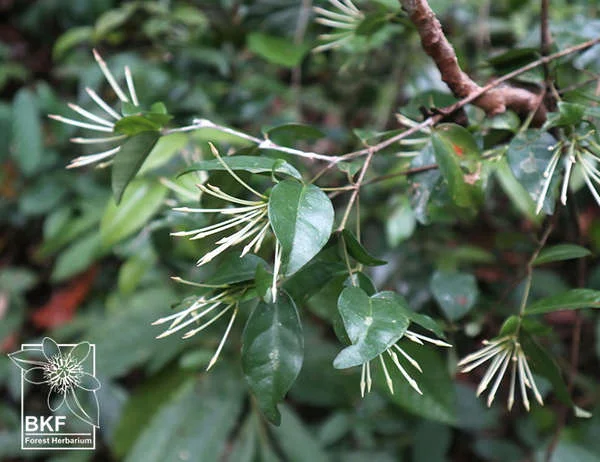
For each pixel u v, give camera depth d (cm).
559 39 70
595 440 98
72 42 112
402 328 51
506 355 59
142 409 99
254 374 53
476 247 99
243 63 114
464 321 77
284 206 50
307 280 56
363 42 76
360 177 55
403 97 106
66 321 129
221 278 54
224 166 52
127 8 109
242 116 106
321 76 113
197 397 97
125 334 102
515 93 61
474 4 101
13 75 140
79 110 58
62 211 126
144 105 106
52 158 130
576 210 68
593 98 62
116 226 76
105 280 132
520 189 75
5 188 134
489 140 64
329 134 107
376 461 103
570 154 56
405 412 105
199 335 101
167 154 74
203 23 108
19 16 154
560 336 113
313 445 97
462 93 60
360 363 50
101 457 117
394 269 92
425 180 63
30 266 144
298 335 53
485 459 113
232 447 96
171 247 80
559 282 102
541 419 101
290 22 93
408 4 57
